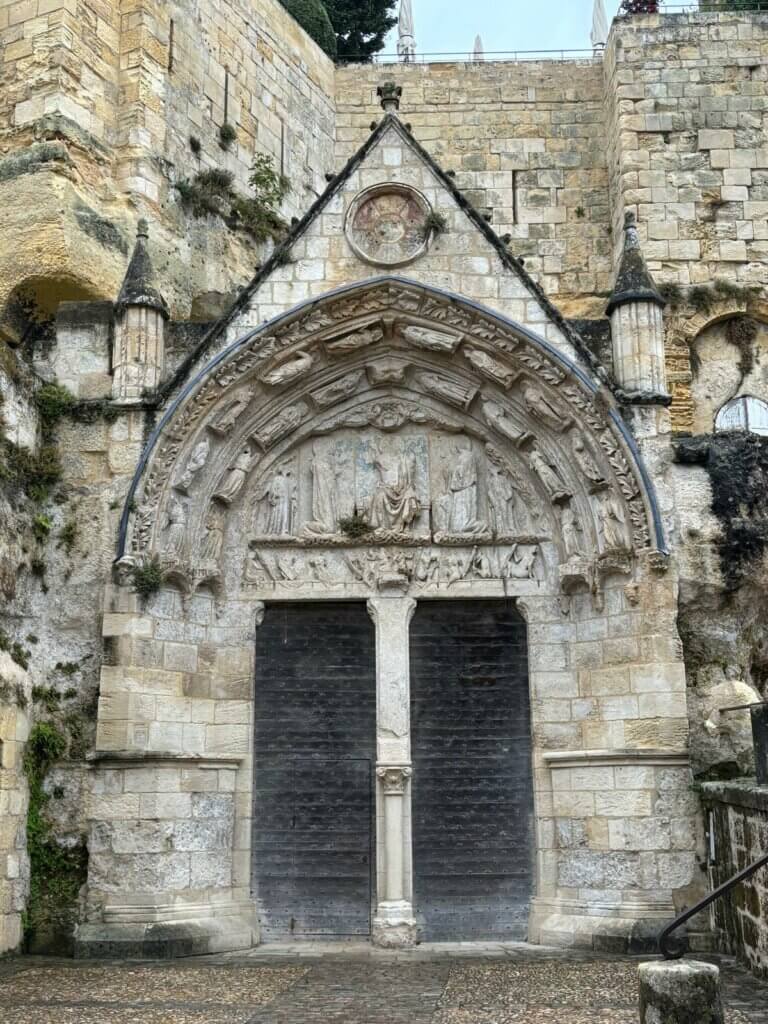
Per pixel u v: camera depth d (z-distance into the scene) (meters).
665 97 28.12
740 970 14.01
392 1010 11.77
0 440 17.03
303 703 18.58
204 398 18.31
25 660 17.00
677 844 16.52
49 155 22.09
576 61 30.19
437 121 29.95
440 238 18.95
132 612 17.31
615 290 18.81
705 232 27.42
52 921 16.36
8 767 16.02
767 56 28.27
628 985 13.04
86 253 22.08
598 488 17.98
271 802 18.14
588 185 29.34
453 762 18.30
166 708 17.48
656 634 17.22
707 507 18.12
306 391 19.27
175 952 15.86
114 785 16.77
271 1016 11.48
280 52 28.70
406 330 18.92
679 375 26.58
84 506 18.11
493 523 19.09
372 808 18.11
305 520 19.30
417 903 17.67
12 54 23.09
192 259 24.67
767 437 18.81
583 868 17.03
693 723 17.30
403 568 18.80
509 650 18.75
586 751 17.19
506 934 17.52
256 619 18.77
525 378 18.64
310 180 29.34
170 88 24.70
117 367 18.58
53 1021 11.25
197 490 18.56
